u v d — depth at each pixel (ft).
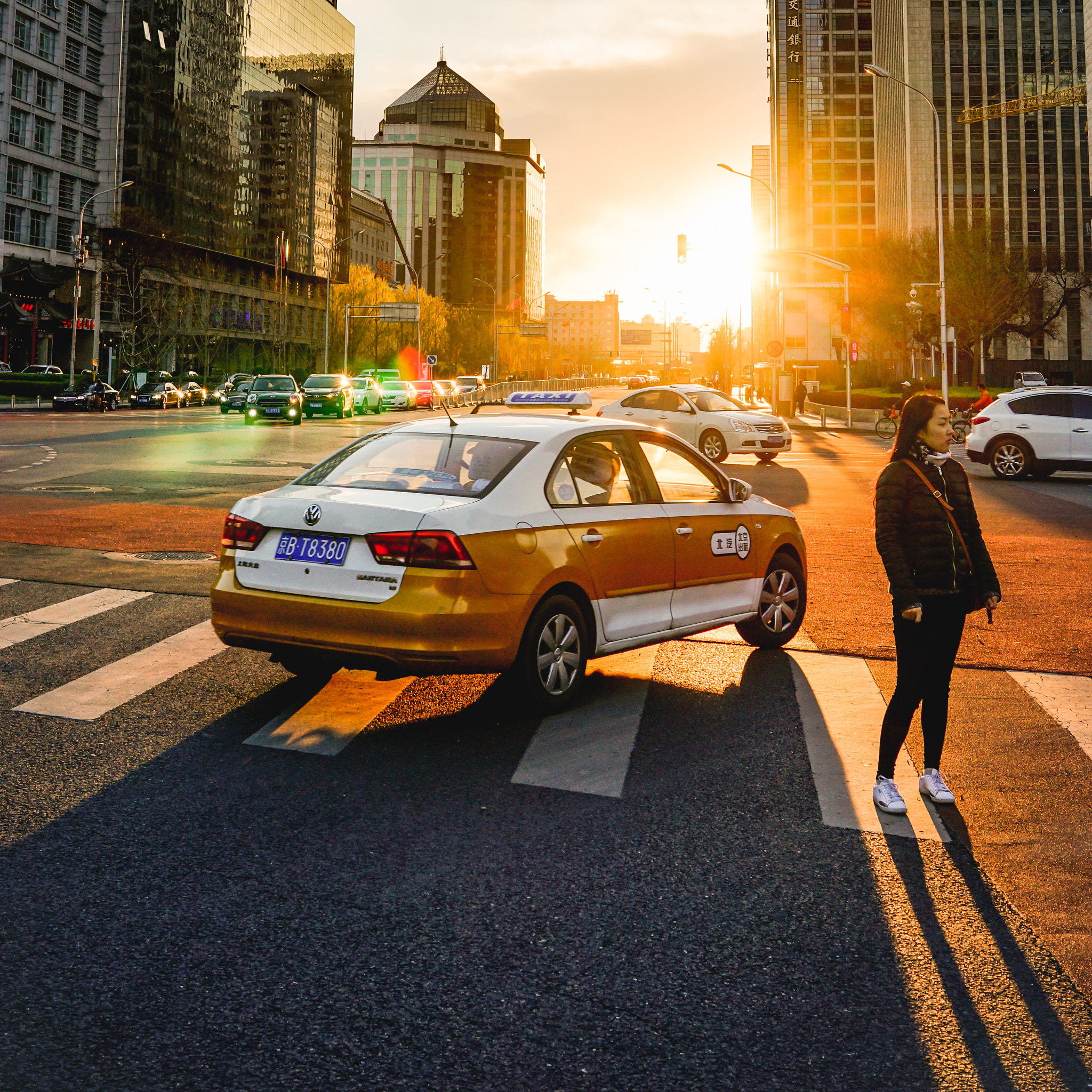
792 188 350.43
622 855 13.32
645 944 11.07
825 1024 9.61
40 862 12.76
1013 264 202.80
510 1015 9.68
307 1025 9.45
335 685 20.97
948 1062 9.06
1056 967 10.72
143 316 274.57
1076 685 21.58
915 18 297.74
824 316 318.04
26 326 261.65
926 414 15.12
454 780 15.87
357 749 17.21
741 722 18.97
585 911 11.78
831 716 19.42
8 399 193.88
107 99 288.71
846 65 347.97
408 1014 9.66
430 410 187.11
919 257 208.03
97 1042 9.12
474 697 20.31
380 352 351.05
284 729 18.13
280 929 11.21
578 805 14.98
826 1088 8.69
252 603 18.24
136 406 183.93
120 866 12.69
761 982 10.35
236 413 170.30
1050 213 297.53
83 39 280.10
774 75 374.02
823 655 24.13
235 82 333.83
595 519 19.49
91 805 14.64
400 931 11.23
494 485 18.28
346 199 411.75
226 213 331.98
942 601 14.90
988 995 10.15
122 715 18.71
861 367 273.33
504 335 487.20
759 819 14.57
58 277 257.75
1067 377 285.84
